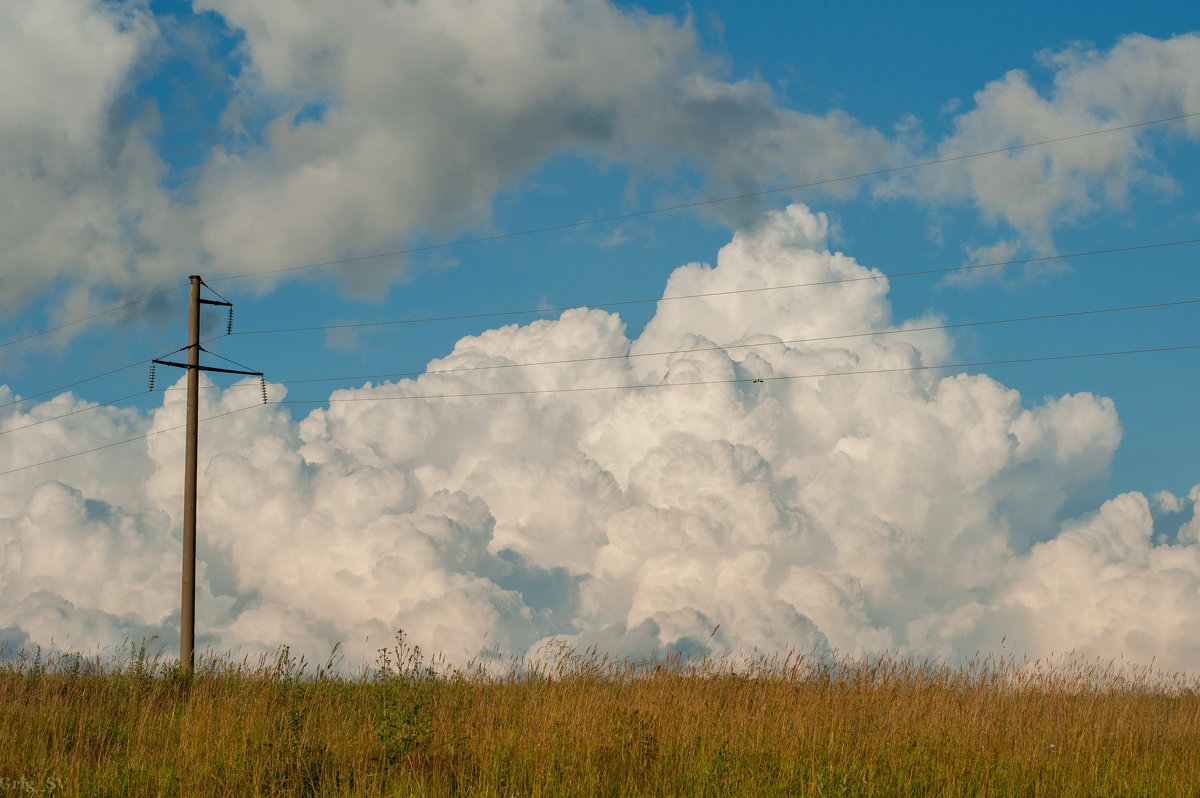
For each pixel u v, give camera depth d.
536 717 15.14
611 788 12.71
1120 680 19.02
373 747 14.12
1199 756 14.75
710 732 14.70
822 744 14.29
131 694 18.02
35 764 13.16
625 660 18.84
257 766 12.80
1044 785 13.27
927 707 16.70
